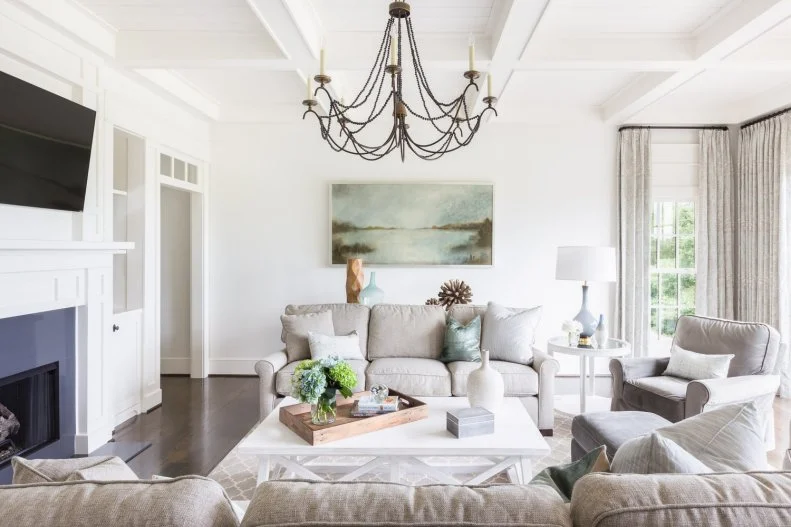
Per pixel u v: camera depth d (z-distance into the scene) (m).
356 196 4.95
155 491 0.86
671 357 3.31
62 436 2.87
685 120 4.80
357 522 0.82
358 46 3.19
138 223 3.87
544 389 3.33
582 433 2.36
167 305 5.09
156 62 3.22
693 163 4.91
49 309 2.69
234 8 2.86
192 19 3.00
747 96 4.49
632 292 4.84
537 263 4.98
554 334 4.96
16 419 2.64
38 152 2.51
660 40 3.24
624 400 3.25
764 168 4.45
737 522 0.81
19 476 1.02
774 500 0.84
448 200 4.94
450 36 3.20
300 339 3.66
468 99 4.45
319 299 5.00
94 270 3.04
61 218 2.85
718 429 1.37
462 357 3.62
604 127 4.95
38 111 2.49
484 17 2.97
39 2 2.51
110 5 2.81
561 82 4.15
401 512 0.83
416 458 2.16
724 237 4.80
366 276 4.98
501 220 4.98
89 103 3.02
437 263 4.94
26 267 2.50
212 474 2.70
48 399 2.80
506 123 4.93
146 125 3.81
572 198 4.96
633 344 4.82
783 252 4.23
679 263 4.98
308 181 4.98
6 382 2.49
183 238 5.06
